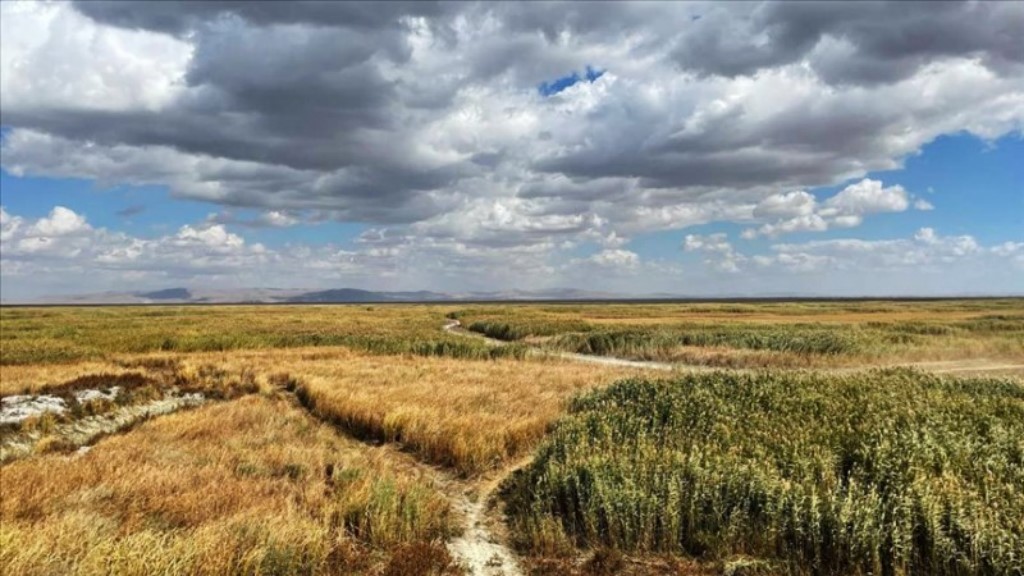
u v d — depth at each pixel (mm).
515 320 64625
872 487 8242
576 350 40969
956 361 30469
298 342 43188
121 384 23172
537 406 16828
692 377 18047
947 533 7418
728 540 8094
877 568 7207
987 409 12625
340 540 8359
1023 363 29375
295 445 13836
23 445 15703
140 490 10102
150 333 45312
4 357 30625
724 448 10625
